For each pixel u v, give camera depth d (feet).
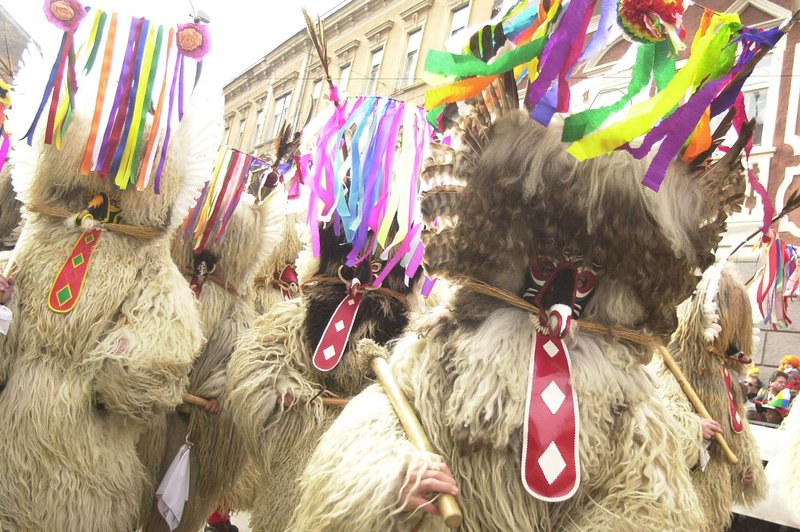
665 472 4.93
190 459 10.09
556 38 4.50
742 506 12.07
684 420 9.36
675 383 10.43
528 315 5.20
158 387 8.17
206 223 10.63
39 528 7.43
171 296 8.49
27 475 7.44
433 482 4.49
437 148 5.40
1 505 7.33
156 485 10.11
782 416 17.66
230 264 11.00
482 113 5.20
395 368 5.47
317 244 8.91
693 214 5.03
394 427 5.07
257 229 11.18
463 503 4.90
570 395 4.90
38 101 8.23
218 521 13.03
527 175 4.97
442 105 5.57
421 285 9.29
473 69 4.89
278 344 8.95
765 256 15.16
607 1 4.66
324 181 8.77
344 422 5.27
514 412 4.84
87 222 8.13
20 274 8.13
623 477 4.88
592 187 4.83
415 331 5.51
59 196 8.39
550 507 5.03
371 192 8.55
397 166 8.82
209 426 10.10
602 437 4.95
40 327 7.77
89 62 8.18
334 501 4.74
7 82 10.75
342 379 8.61
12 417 7.54
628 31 4.61
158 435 10.00
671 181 4.95
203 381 10.37
